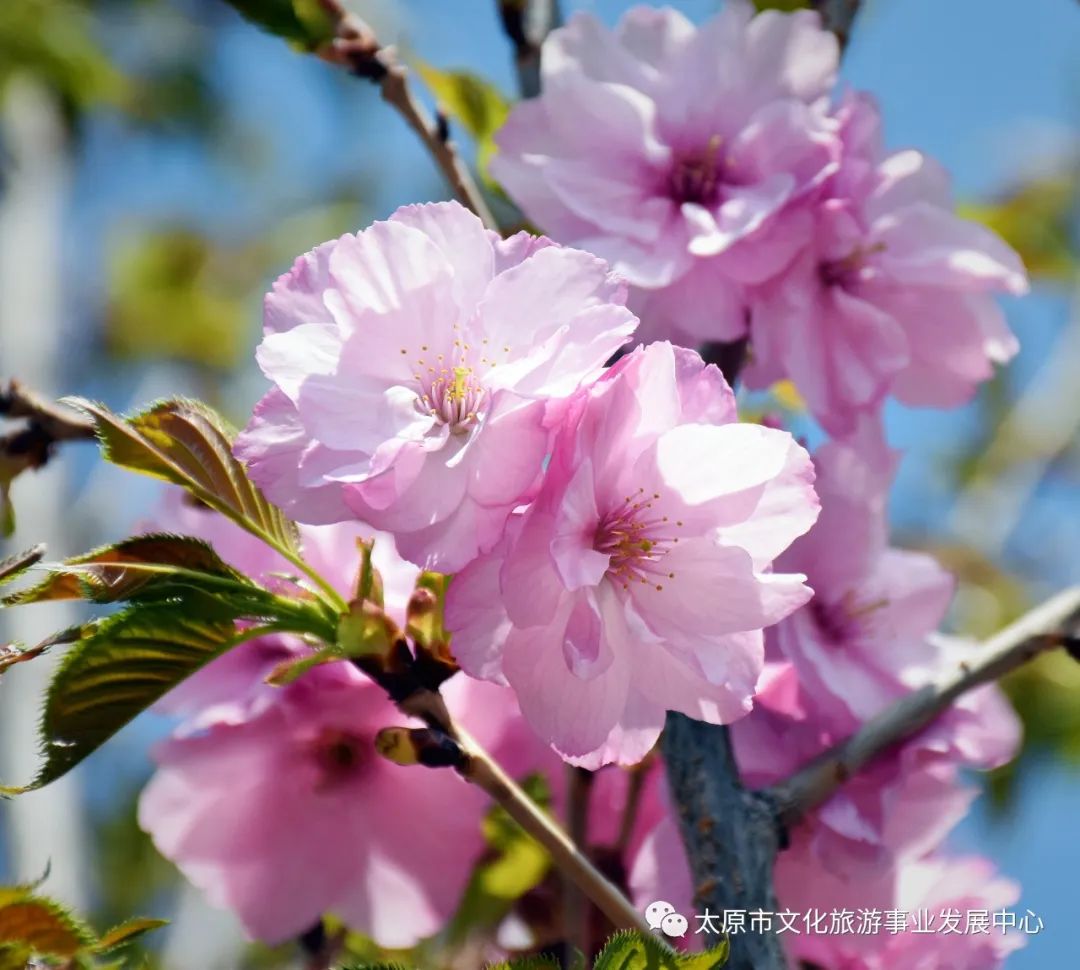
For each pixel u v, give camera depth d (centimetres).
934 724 36
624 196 38
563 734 30
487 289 31
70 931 31
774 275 38
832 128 38
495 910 38
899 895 37
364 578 31
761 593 31
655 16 39
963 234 39
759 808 34
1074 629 35
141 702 30
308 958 38
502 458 30
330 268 31
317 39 38
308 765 36
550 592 30
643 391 30
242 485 32
